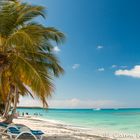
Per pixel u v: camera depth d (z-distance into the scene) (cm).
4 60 1546
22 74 1472
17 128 1383
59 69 1591
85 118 6525
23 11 1527
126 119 5866
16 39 1353
